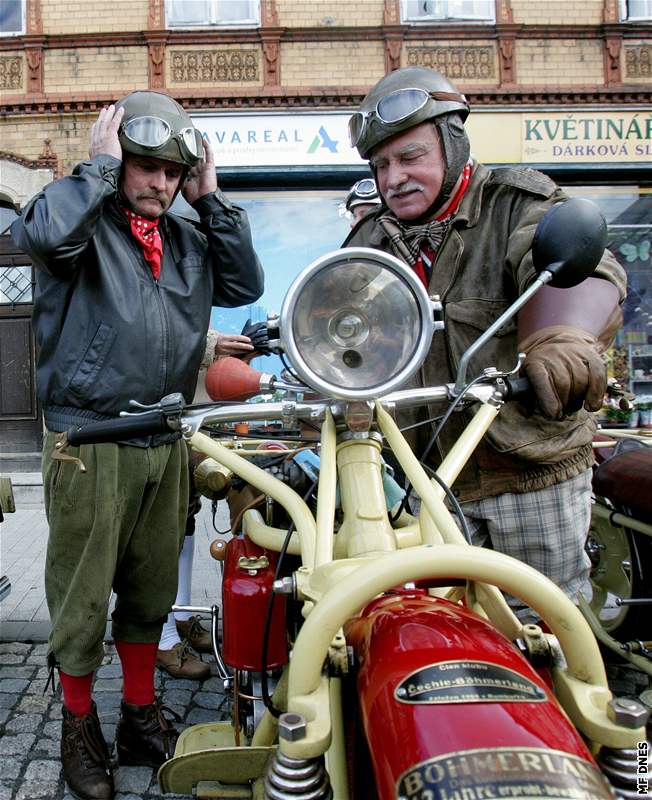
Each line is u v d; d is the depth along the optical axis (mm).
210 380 1371
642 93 7750
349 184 7785
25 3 7602
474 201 1752
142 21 7648
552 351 1157
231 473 1885
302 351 1130
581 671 910
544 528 1732
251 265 2082
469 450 1210
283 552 1356
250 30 7629
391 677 827
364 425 1174
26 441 7352
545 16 7789
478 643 871
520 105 7738
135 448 1824
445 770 689
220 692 2613
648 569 2539
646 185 8016
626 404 1552
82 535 1820
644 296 8008
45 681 2695
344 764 1015
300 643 882
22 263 7477
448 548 893
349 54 7738
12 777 2059
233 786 1615
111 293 1786
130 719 2053
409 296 1139
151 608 2021
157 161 1772
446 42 7789
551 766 687
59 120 7641
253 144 7598
